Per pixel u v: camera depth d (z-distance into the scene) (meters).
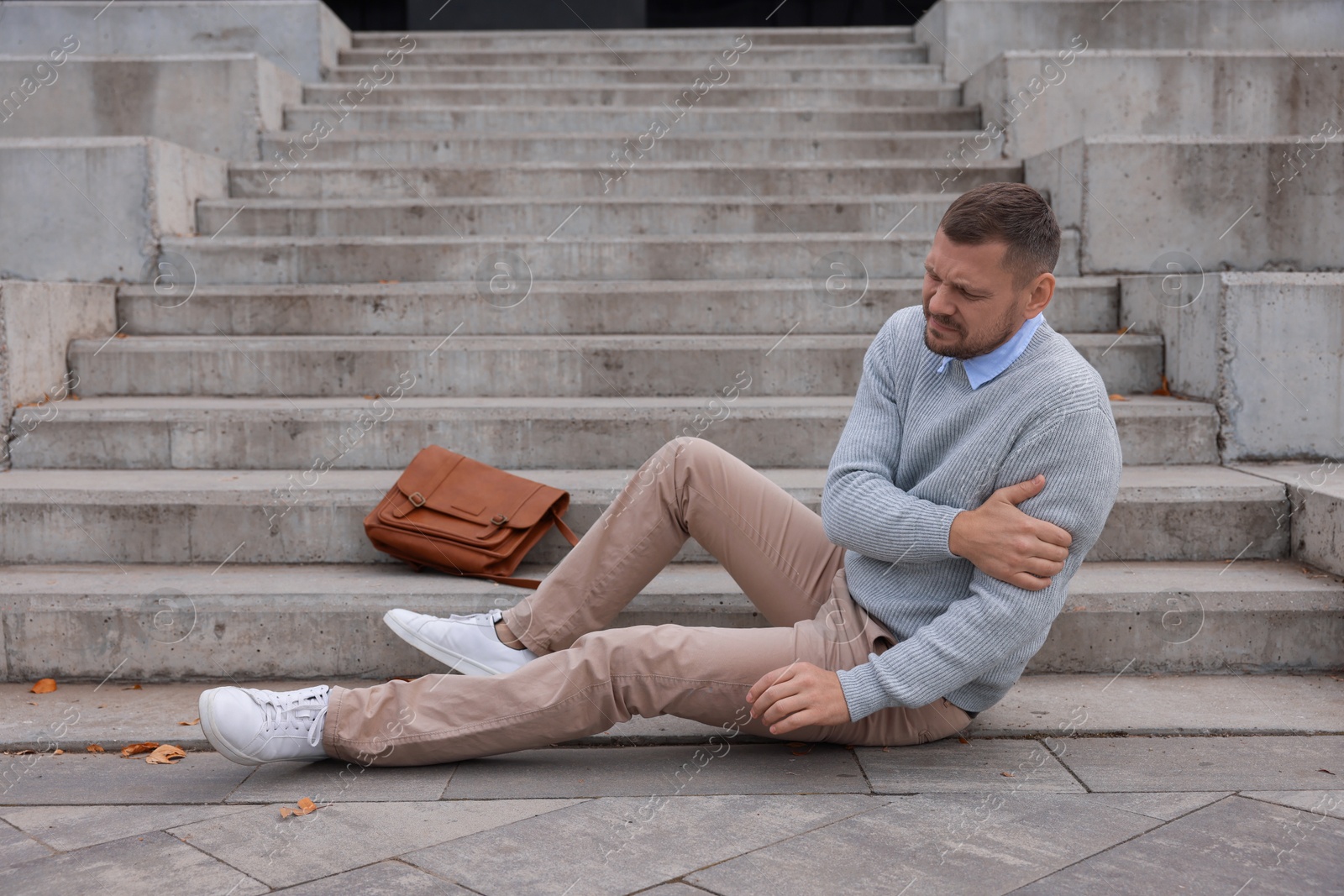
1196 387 3.12
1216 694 2.25
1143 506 2.65
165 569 2.60
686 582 2.47
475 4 7.32
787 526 2.01
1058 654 2.39
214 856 1.56
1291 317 2.95
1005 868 1.51
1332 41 5.75
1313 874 1.49
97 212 3.82
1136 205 3.79
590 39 6.32
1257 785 1.80
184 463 2.99
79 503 2.63
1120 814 1.69
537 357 3.33
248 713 1.79
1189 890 1.45
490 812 1.72
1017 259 1.62
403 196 4.48
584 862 1.54
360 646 2.37
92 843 1.60
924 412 1.82
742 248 3.93
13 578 2.49
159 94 4.82
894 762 1.92
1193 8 5.74
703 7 7.41
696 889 1.46
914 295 3.65
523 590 2.40
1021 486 1.67
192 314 3.60
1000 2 5.71
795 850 1.58
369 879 1.49
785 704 1.71
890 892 1.45
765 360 3.34
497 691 1.84
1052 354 1.72
